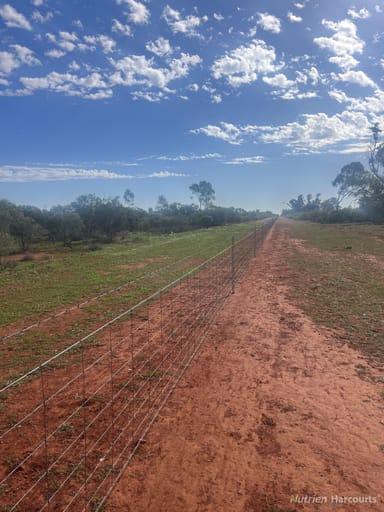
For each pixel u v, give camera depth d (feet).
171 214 240.94
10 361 22.72
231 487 11.74
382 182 204.13
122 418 15.76
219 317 31.01
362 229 142.20
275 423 15.35
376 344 23.86
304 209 430.20
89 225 134.92
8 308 36.52
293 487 11.70
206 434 14.61
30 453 13.38
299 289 40.68
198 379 19.56
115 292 42.19
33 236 112.27
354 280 44.52
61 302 38.40
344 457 13.14
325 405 16.70
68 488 11.59
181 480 12.03
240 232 149.48
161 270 56.75
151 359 22.39
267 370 20.53
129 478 12.09
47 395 18.04
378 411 16.12
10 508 10.75
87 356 23.22
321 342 24.57
